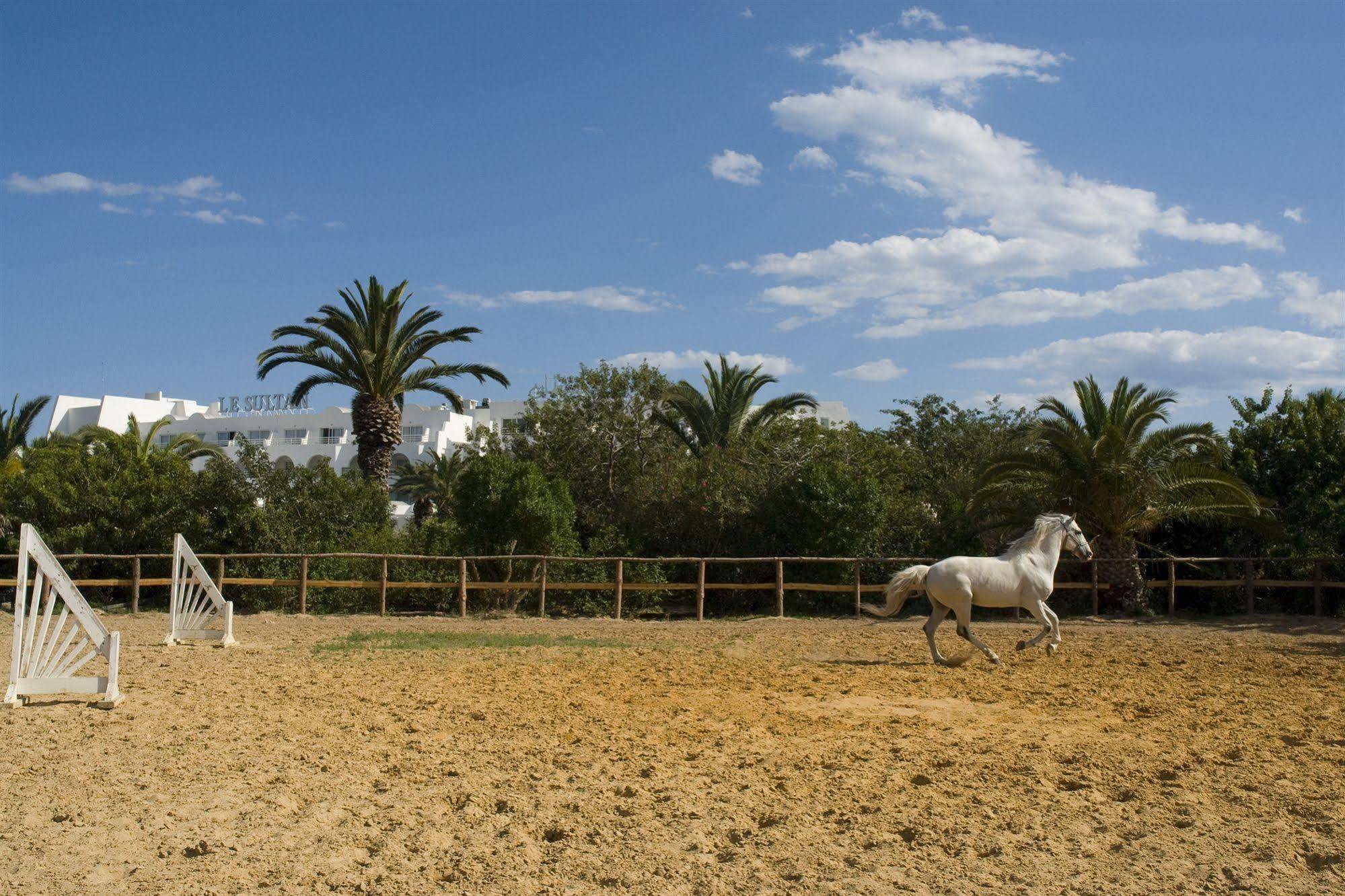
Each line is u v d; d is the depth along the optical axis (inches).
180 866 211.6
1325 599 801.6
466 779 276.1
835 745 312.0
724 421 1208.8
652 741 319.3
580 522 1109.7
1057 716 357.1
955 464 1226.6
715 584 820.0
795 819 239.3
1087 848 217.2
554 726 341.7
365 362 1049.5
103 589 862.5
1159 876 201.9
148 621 721.6
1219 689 414.0
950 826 232.5
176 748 310.0
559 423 1178.0
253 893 197.5
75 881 202.4
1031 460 800.3
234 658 518.0
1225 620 756.6
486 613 810.8
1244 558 786.2
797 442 1062.4
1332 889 193.2
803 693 410.3
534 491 854.5
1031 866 207.9
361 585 778.8
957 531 910.4
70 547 853.8
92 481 899.4
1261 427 865.5
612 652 552.1
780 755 298.5
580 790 266.4
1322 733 321.7
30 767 286.7
